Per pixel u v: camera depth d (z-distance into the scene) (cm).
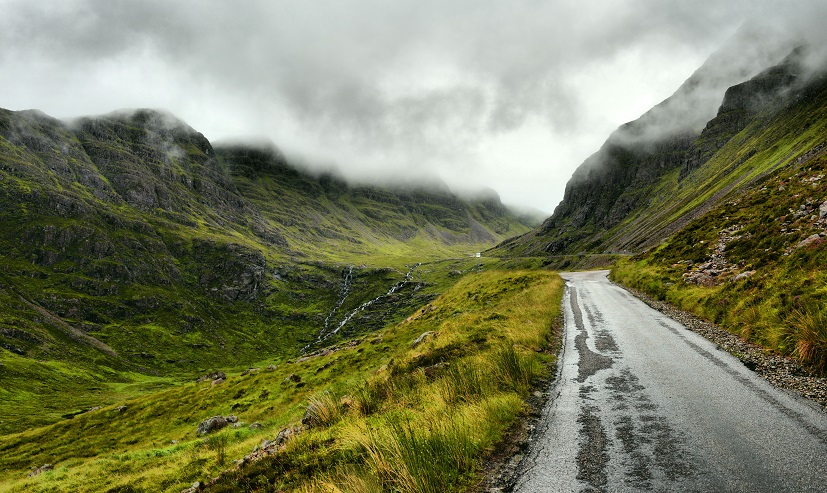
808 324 1317
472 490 771
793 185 3422
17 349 16812
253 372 5678
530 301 3284
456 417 1046
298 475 995
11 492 2809
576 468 807
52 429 5662
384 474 836
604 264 17650
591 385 1326
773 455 780
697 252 3566
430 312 4631
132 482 2038
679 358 1532
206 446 2581
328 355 4881
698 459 793
